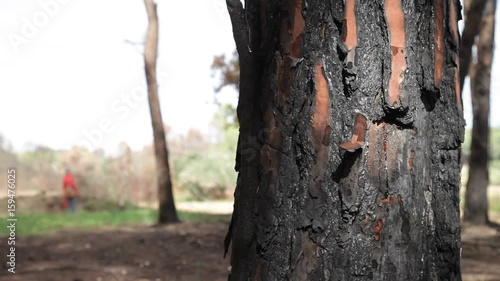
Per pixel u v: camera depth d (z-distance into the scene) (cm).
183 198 2269
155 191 2142
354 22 201
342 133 202
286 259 206
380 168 202
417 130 207
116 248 1020
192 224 1397
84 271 813
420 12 207
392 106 201
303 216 204
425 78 207
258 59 215
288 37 207
